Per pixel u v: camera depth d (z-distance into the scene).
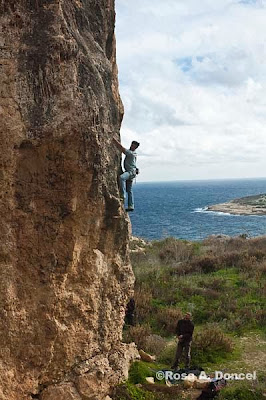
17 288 6.93
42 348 7.21
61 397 7.50
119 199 8.16
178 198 151.25
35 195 6.94
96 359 8.18
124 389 8.55
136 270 21.20
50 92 6.76
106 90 8.16
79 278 7.71
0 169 6.63
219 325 14.25
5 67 6.53
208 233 52.22
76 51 7.00
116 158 8.41
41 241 7.05
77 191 7.17
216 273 21.58
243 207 90.12
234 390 9.69
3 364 6.85
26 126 6.66
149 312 15.30
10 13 6.60
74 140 6.85
